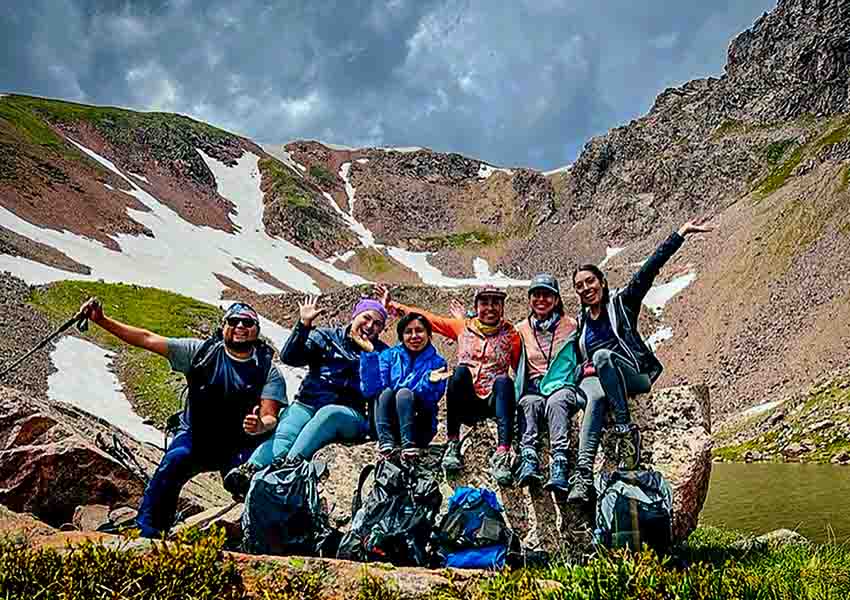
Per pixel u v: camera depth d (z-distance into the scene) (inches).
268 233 6835.6
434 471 305.0
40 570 188.4
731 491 1118.4
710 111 7263.8
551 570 232.2
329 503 356.5
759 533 711.7
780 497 1001.5
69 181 5118.1
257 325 298.7
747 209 4955.7
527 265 6963.6
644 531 274.1
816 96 6294.3
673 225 6072.8
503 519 269.4
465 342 326.3
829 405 1972.2
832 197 3818.9
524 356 323.3
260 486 260.4
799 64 6574.8
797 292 3346.5
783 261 3705.7
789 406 2245.3
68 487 370.6
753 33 7706.7
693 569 214.8
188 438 295.4
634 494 272.7
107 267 3796.8
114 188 5595.5
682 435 332.5
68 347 2046.0
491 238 7751.0
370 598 203.0
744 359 3208.7
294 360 310.5
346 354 315.3
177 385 1878.7
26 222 4001.0
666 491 281.9
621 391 297.7
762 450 1839.3
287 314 4077.3
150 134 7219.5
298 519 261.1
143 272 4065.0
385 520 258.4
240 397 294.5
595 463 312.8
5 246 3233.3
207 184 7185.0
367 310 327.9
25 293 2576.3
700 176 6318.9
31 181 4648.1
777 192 4928.6
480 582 217.3
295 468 268.4
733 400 2915.8
